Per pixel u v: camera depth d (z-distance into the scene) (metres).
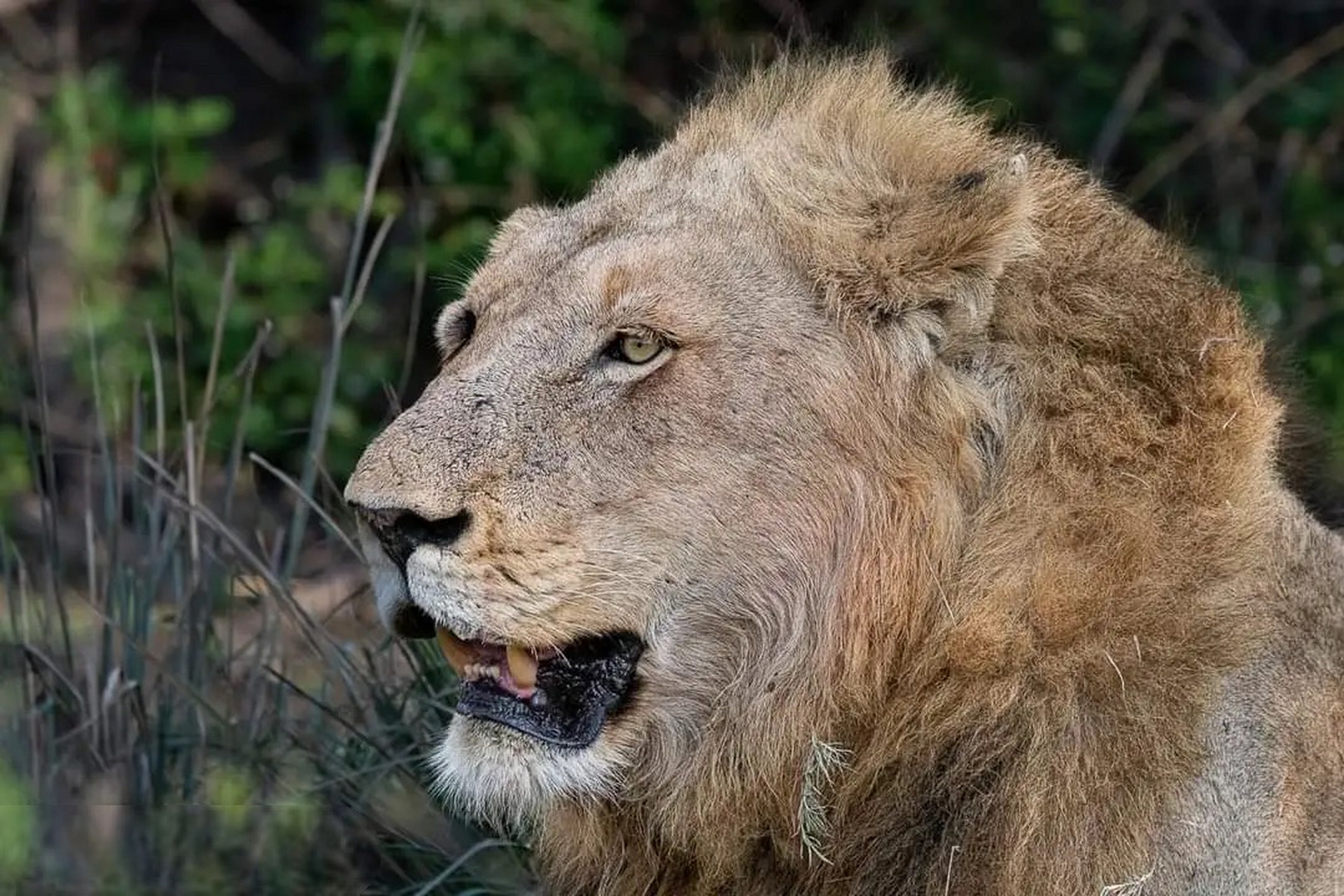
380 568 8.04
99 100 22.58
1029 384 8.01
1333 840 8.10
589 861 8.49
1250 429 8.05
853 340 8.02
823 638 8.01
